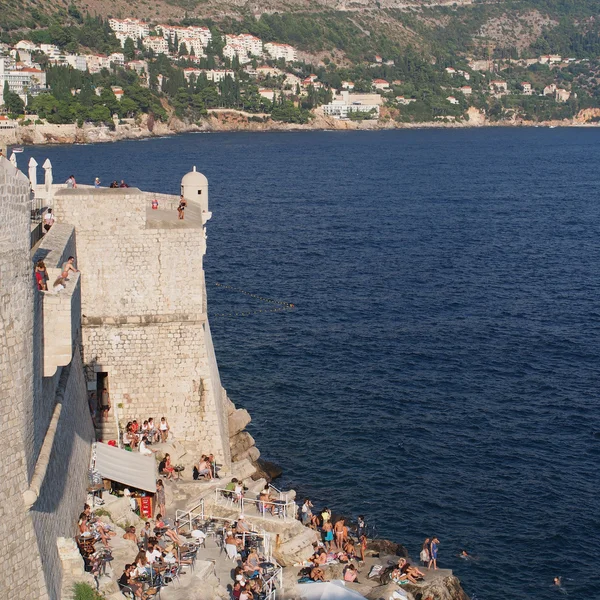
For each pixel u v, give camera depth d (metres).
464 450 58.16
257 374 72.19
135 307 42.66
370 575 39.97
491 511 50.19
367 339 83.25
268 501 40.94
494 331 86.69
